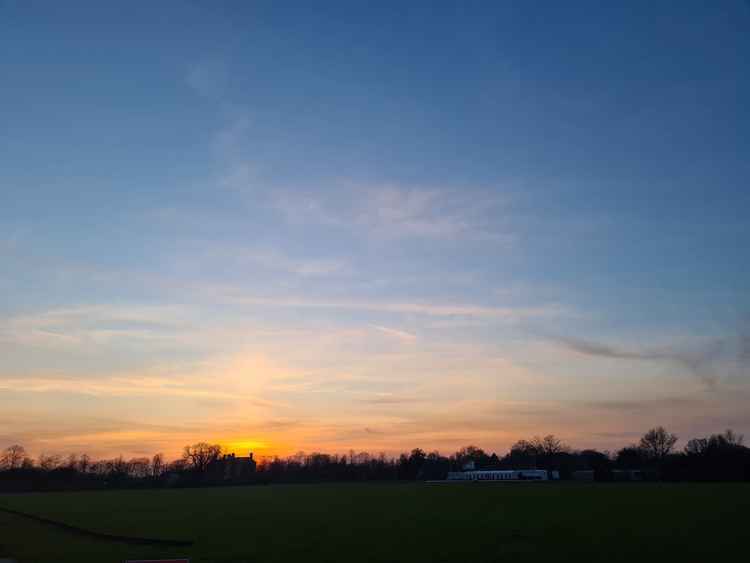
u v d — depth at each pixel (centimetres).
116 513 9200
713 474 17025
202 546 5431
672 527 5791
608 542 4981
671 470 17850
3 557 4950
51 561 4691
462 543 5166
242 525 7050
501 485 16800
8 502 13088
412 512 8212
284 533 6188
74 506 11106
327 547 5191
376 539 5569
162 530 6638
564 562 4256
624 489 12769
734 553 4372
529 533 5619
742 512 7094
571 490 12762
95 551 5241
